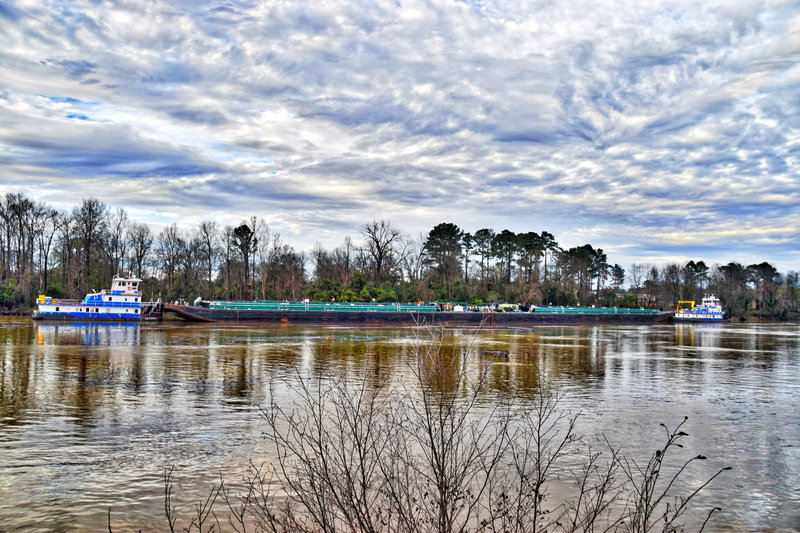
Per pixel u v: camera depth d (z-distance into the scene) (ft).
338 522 30.73
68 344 141.69
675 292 456.04
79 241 306.35
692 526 36.63
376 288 322.34
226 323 241.55
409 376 89.76
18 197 298.15
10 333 171.63
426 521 27.43
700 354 145.89
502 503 31.04
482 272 401.70
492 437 52.80
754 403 77.71
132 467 45.52
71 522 35.37
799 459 51.55
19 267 297.94
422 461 39.63
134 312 236.02
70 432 56.24
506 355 130.41
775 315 447.83
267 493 38.73
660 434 59.41
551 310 326.44
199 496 39.27
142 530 34.04
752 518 38.22
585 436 57.16
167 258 339.57
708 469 48.11
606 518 36.29
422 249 380.78
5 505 37.93
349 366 103.45
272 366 103.55
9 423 59.72
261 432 55.06
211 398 72.79
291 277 331.57
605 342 180.86
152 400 71.72
